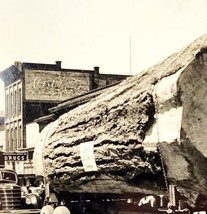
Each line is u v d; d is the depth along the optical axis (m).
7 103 33.78
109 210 9.75
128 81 7.04
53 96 31.70
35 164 10.02
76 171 8.31
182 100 5.36
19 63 30.89
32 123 28.69
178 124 5.35
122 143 6.59
